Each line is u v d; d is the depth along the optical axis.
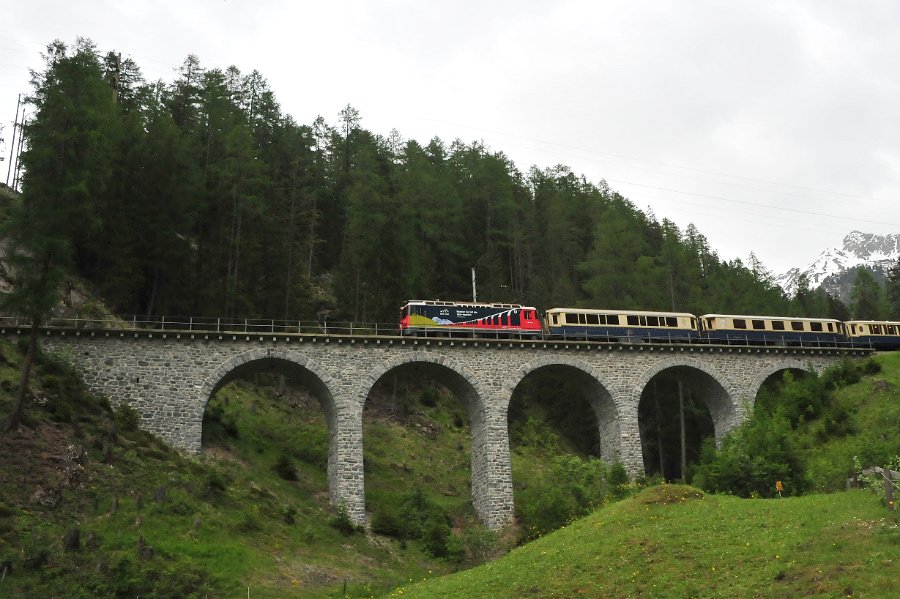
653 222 100.88
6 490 31.47
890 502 24.75
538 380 73.75
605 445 51.44
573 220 89.50
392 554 40.31
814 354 57.06
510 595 24.86
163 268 53.06
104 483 34.88
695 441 67.12
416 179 74.56
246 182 58.94
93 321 46.06
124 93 69.12
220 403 51.50
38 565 28.30
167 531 33.31
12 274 47.84
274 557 34.78
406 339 47.03
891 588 19.44
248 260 58.31
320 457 51.72
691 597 21.91
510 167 90.38
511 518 45.25
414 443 58.78
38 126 38.94
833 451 46.59
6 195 57.34
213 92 68.69
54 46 41.56
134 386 42.62
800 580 21.28
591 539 28.69
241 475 42.72
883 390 51.81
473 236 78.19
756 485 38.03
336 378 45.50
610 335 54.81
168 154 54.53
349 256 64.12
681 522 28.39
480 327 51.72
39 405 37.34
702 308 71.62
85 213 38.78
